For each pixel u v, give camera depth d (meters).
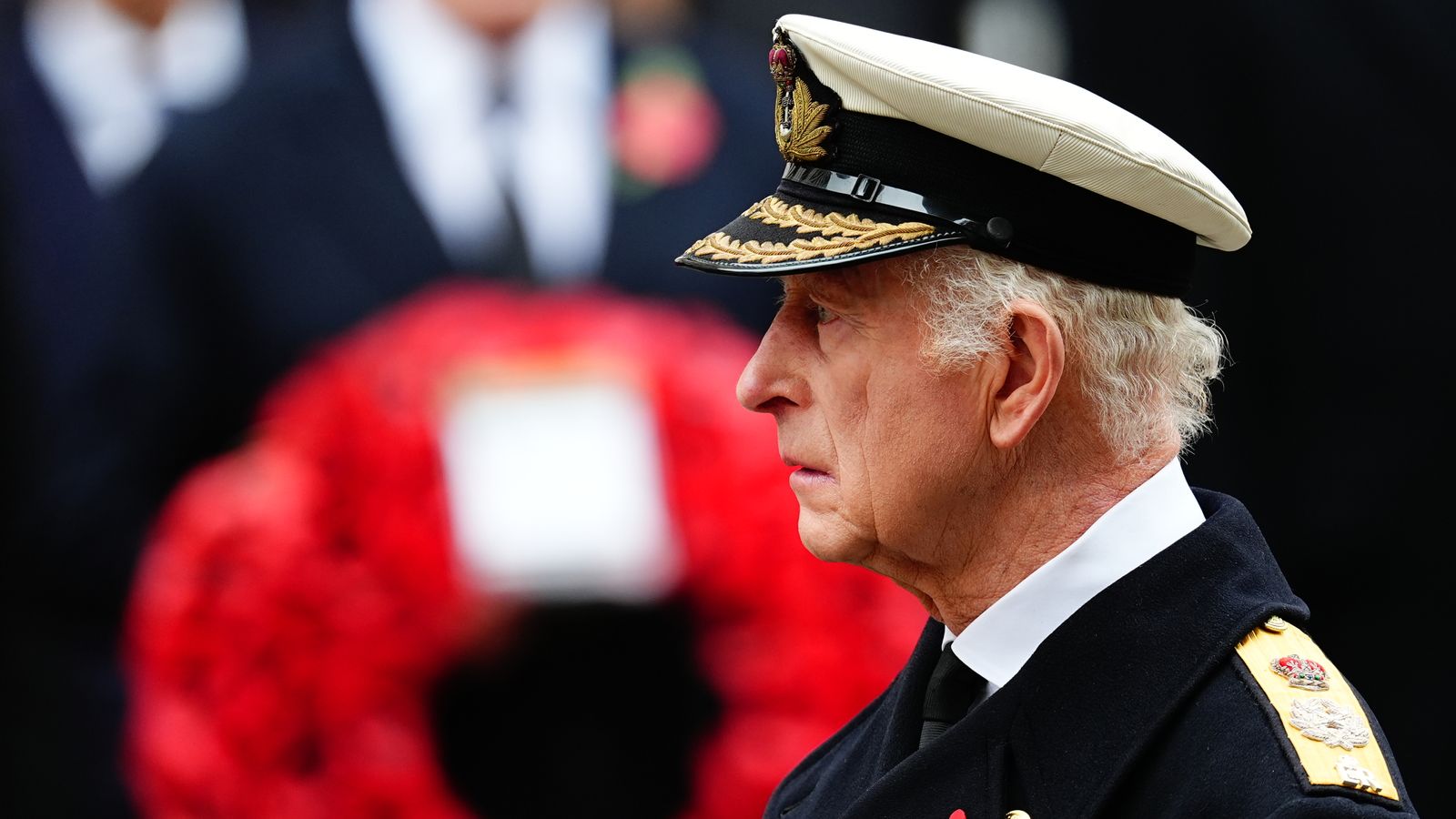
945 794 5.98
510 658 12.38
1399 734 15.30
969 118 5.88
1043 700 5.95
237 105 12.70
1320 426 15.21
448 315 12.49
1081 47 14.95
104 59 16.16
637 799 12.43
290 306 12.51
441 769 12.41
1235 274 15.13
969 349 5.98
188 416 12.54
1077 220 5.98
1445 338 15.00
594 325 12.47
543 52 13.02
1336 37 14.83
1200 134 14.95
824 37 6.08
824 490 6.33
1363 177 14.92
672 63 13.16
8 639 12.65
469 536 12.26
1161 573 5.99
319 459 12.37
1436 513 15.12
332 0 13.08
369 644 12.27
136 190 12.62
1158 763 5.78
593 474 12.27
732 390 12.42
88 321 12.80
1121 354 6.05
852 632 12.47
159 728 12.37
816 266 5.97
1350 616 15.41
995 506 6.18
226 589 12.34
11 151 14.49
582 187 12.77
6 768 12.63
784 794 7.20
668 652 12.40
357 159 12.70
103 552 12.55
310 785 12.37
